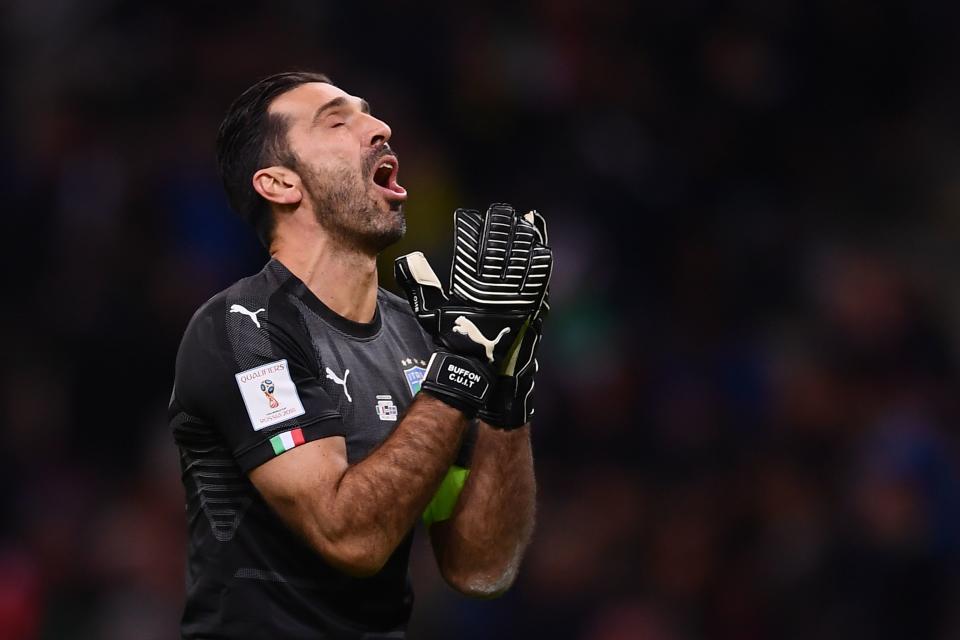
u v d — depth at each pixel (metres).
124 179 32.19
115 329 30.31
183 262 31.11
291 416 10.13
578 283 33.12
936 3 40.25
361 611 10.70
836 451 31.23
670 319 33.59
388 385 11.00
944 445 31.11
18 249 31.47
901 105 39.53
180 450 10.94
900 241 36.53
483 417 11.52
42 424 29.38
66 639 26.61
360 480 9.91
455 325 10.47
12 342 30.41
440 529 11.72
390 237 11.09
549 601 27.97
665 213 35.62
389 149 11.23
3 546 27.52
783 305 34.31
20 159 32.69
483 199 34.41
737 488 30.30
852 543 29.30
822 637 28.38
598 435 31.00
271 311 10.54
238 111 11.27
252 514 10.47
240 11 35.09
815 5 39.34
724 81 37.88
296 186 10.99
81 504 28.44
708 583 28.58
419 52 35.19
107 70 34.22
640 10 38.22
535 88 35.75
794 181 37.53
